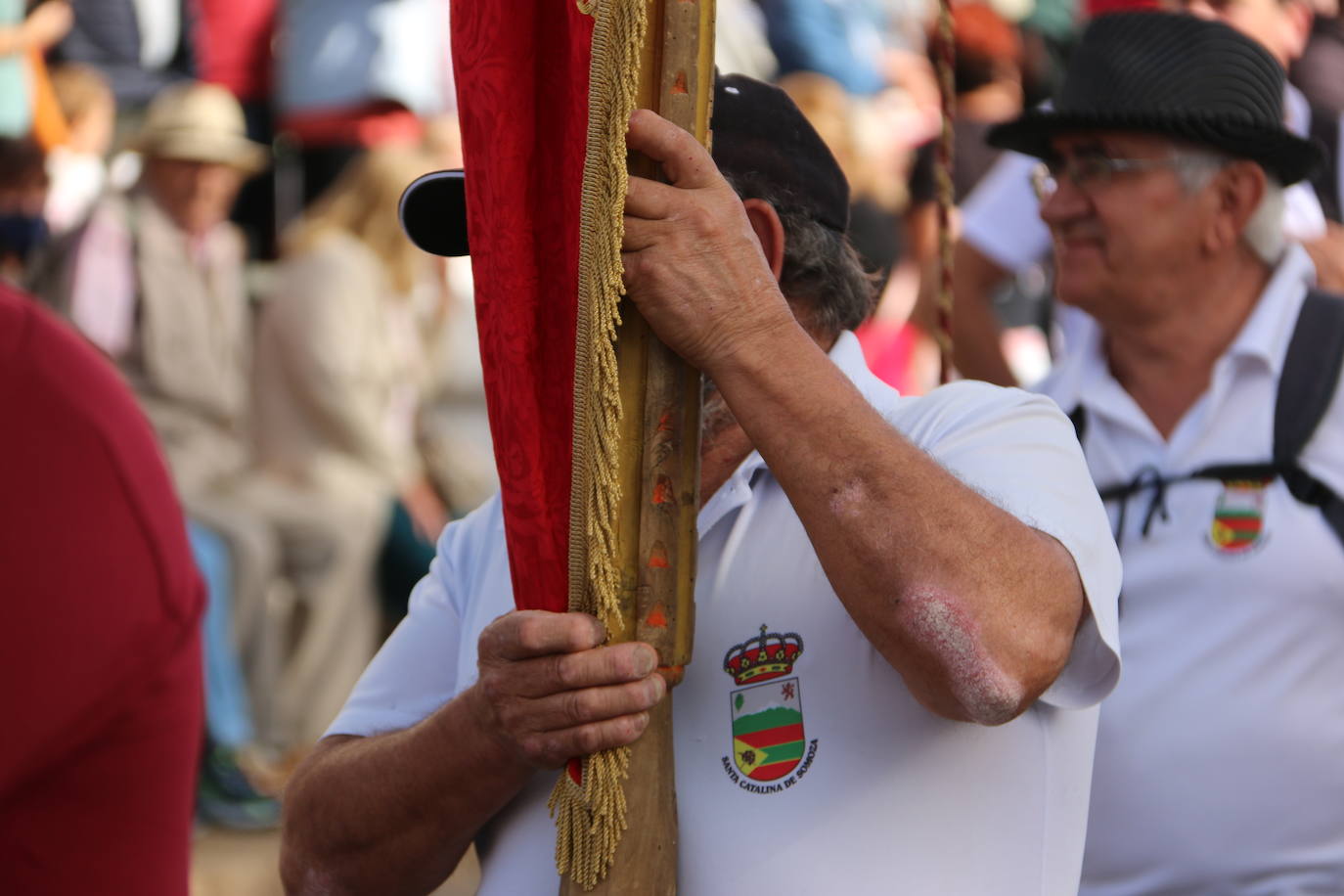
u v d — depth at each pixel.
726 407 4.31
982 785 4.08
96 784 3.89
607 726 3.82
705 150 3.82
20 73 12.20
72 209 12.68
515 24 3.94
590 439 3.78
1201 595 6.38
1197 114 6.59
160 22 13.21
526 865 4.34
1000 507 3.97
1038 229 9.46
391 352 11.85
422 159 12.23
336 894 4.58
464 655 4.67
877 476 3.77
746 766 4.13
